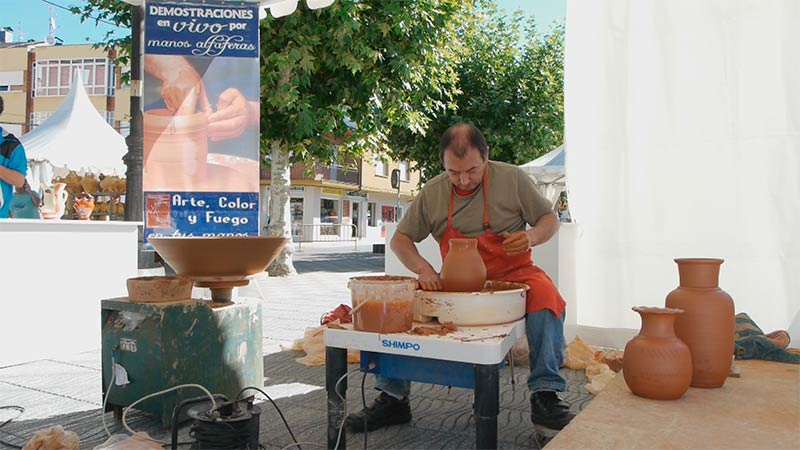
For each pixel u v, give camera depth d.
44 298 4.08
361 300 1.95
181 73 3.61
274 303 7.12
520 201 2.64
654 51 4.11
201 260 2.75
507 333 1.89
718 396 1.62
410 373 2.03
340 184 32.50
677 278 4.08
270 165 11.29
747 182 3.86
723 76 3.91
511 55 14.55
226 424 2.03
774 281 3.79
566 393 3.28
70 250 4.25
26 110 33.47
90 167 11.88
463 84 13.91
